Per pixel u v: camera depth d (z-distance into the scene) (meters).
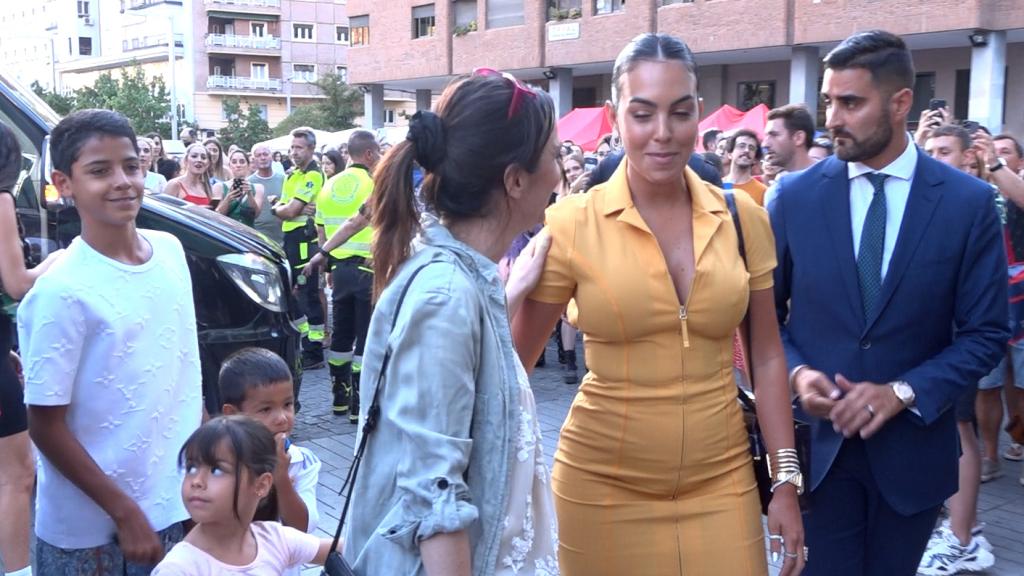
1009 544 4.77
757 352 2.70
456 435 1.65
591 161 10.06
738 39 25.28
